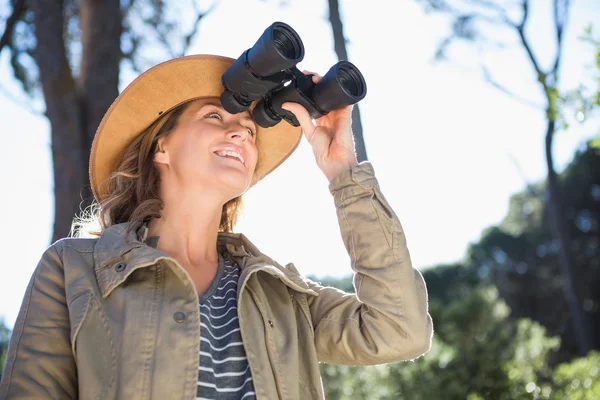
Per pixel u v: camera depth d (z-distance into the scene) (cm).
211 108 215
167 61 210
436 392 578
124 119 215
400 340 194
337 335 203
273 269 195
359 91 210
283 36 195
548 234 2427
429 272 2505
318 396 190
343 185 204
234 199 242
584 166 2430
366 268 198
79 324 165
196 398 163
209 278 198
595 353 536
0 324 967
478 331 652
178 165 206
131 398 157
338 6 376
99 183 225
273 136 243
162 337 165
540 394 584
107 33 445
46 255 180
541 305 2322
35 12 444
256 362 175
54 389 163
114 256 177
